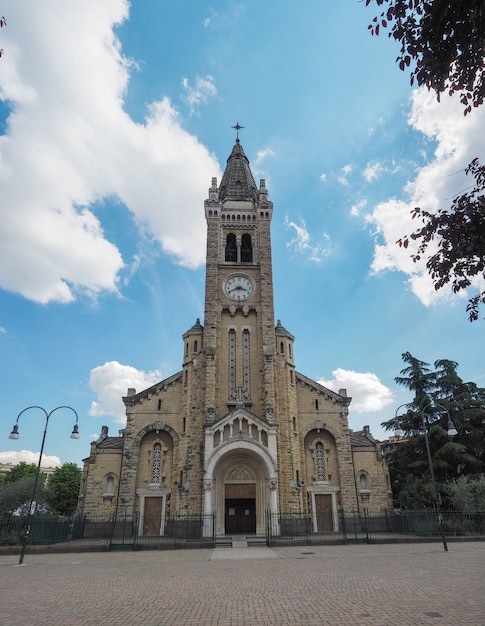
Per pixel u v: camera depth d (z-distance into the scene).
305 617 11.95
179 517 42.34
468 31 7.29
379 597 14.31
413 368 54.88
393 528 44.44
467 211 8.12
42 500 44.50
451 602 13.23
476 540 35.47
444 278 8.73
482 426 49.88
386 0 7.69
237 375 47.56
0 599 15.27
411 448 52.56
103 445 48.34
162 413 48.25
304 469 47.41
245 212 54.88
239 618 12.02
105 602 14.58
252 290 51.19
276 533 39.50
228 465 43.53
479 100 7.94
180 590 16.61
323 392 50.41
